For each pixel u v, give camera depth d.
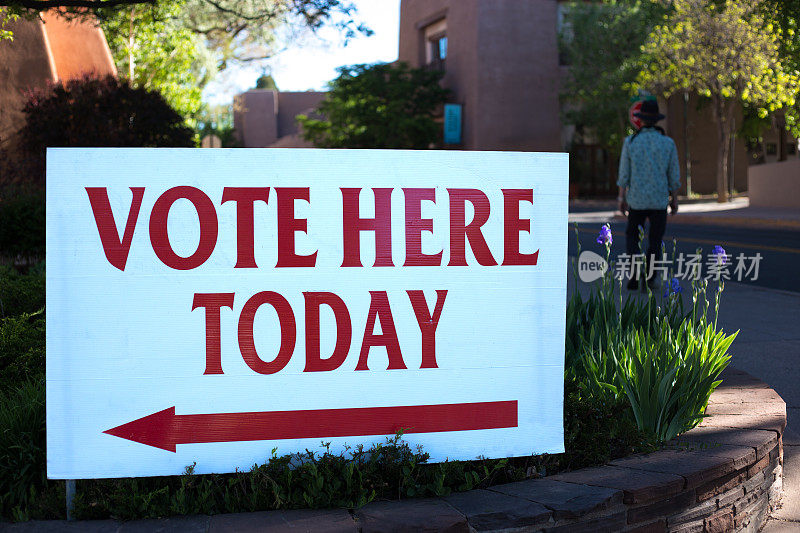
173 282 2.67
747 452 3.04
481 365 2.85
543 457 3.05
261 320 2.72
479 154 2.84
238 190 2.71
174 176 2.68
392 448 2.76
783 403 3.76
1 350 4.32
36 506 2.73
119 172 2.65
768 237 17.78
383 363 2.80
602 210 32.66
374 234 2.78
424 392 2.82
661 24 27.77
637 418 3.33
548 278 2.89
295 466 2.73
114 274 2.64
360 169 2.77
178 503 2.61
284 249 2.73
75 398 2.62
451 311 2.83
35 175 13.10
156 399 2.66
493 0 41.41
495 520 2.49
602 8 36.47
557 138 42.72
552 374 2.89
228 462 2.71
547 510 2.52
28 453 2.97
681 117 42.22
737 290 9.30
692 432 3.35
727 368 4.61
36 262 9.18
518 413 2.88
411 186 2.80
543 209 2.88
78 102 14.98
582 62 36.97
